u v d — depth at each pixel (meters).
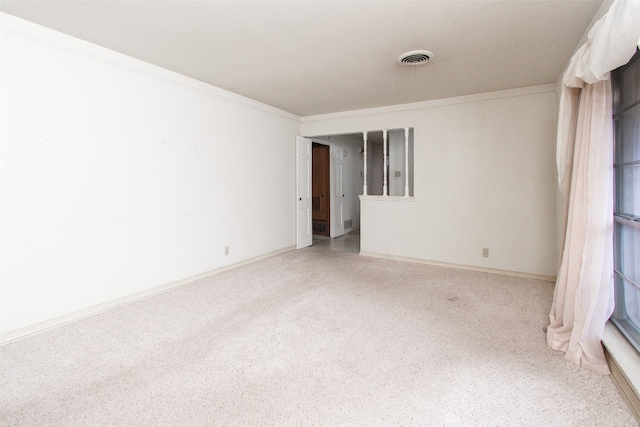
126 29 2.40
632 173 2.00
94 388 1.77
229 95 4.00
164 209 3.35
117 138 2.91
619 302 2.14
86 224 2.71
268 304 2.99
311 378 1.87
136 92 3.05
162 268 3.35
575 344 2.01
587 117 2.02
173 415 1.57
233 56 2.89
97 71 2.74
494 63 3.02
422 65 3.07
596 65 1.65
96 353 2.13
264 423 1.52
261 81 3.59
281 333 2.42
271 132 4.82
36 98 2.39
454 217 4.28
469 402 1.65
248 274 3.96
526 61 2.97
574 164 2.16
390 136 5.75
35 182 2.40
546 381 1.81
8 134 2.26
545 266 3.77
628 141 2.02
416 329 2.48
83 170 2.68
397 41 2.57
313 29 2.38
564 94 2.33
